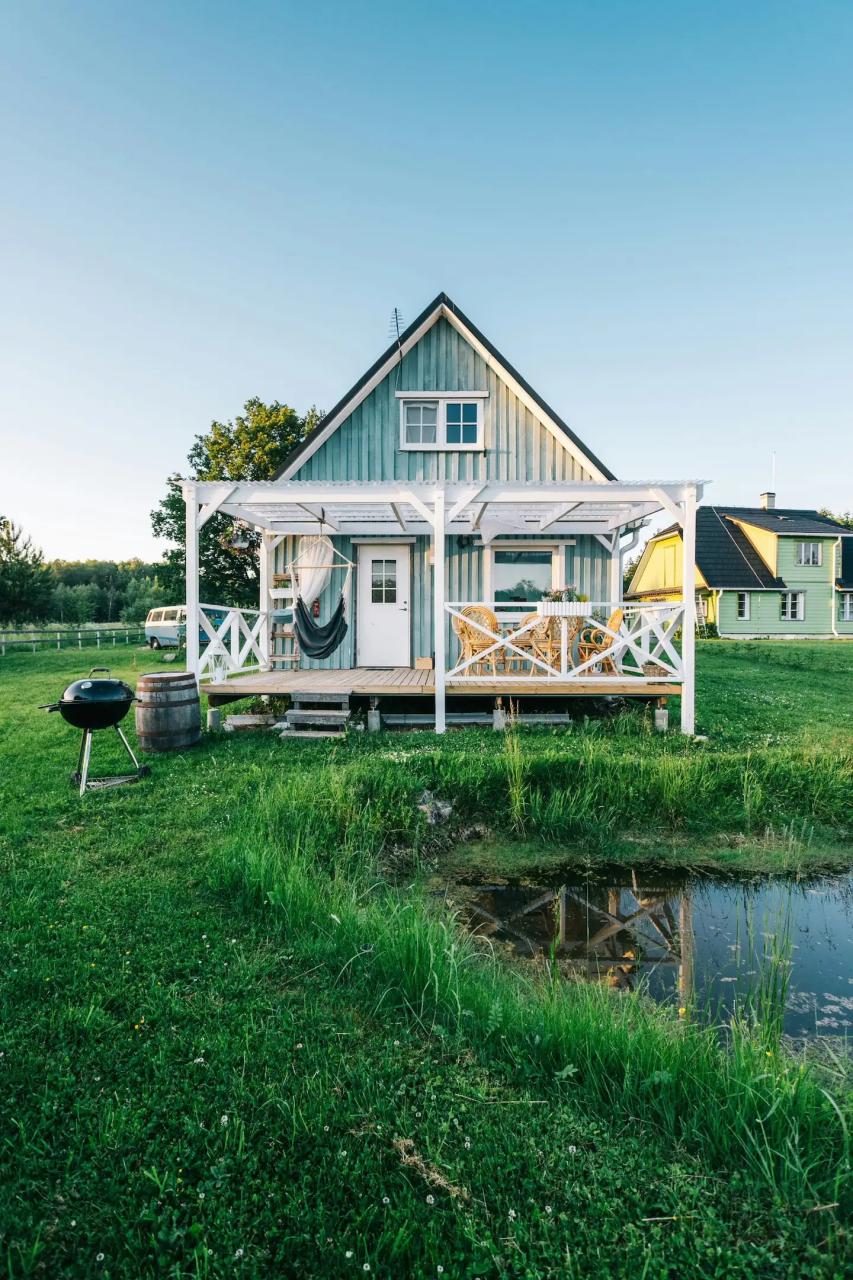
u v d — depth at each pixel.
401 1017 3.15
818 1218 2.12
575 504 9.93
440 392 12.45
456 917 4.82
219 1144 2.32
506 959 4.22
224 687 9.39
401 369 12.58
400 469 12.49
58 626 34.66
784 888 5.36
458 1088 2.67
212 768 7.33
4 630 28.53
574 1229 2.05
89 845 5.19
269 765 7.43
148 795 6.37
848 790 6.77
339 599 11.84
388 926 3.86
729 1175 2.29
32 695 13.20
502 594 12.73
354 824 5.75
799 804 6.69
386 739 8.72
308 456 12.48
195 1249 1.93
